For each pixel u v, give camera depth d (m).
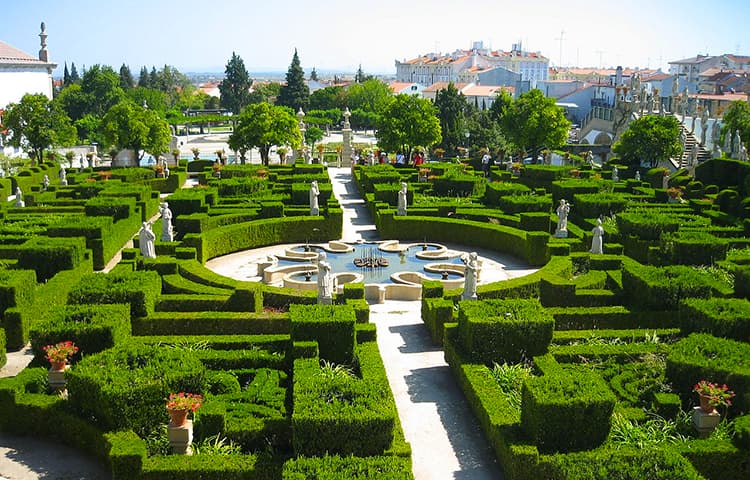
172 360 17.84
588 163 69.81
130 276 24.03
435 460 16.53
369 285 28.42
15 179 52.66
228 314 23.44
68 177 53.22
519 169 54.84
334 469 13.87
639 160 65.12
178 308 24.64
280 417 16.67
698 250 30.11
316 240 38.56
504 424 16.47
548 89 147.00
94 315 20.64
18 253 30.23
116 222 37.34
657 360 19.91
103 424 16.58
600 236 31.64
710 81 125.06
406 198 43.16
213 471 14.74
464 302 21.73
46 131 64.12
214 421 15.96
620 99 82.94
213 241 34.78
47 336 19.61
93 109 129.12
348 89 164.38
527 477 14.96
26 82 89.25
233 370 19.34
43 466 16.28
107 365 17.36
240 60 167.62
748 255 32.09
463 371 19.61
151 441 16.08
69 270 28.48
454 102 92.25
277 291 26.06
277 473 14.80
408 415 18.70
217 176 56.00
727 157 55.84
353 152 69.44
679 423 16.91
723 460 15.54
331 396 16.16
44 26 95.94
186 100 188.62
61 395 18.28
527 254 34.34
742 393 17.50
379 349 23.12
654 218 35.19
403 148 65.44
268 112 62.75
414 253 35.66
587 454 14.43
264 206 38.91
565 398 15.42
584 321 23.94
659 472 13.73
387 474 13.65
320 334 20.23
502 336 20.05
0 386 17.69
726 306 21.83
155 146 65.06
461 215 40.69
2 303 23.47
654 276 24.97
